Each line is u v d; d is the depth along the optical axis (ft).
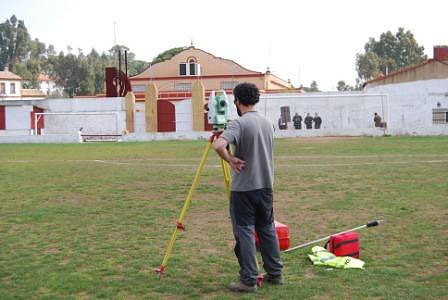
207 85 205.26
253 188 18.48
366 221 29.53
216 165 61.31
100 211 34.73
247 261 18.57
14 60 444.55
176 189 43.37
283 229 23.44
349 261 21.43
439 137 105.60
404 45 342.44
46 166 65.10
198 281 20.01
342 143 93.25
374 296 17.93
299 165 58.29
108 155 81.25
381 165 55.67
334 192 39.52
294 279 19.88
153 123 134.10
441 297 17.70
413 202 34.50
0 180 51.78
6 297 18.65
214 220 31.04
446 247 23.67
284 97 130.41
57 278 20.65
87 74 377.50
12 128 152.76
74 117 150.20
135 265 22.15
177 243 25.72
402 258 22.16
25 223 31.45
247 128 18.48
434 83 122.31
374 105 128.77
